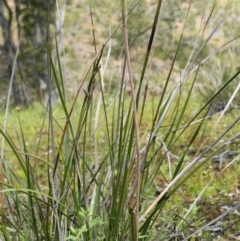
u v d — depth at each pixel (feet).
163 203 8.13
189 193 14.34
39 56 59.57
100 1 90.58
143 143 14.15
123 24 5.78
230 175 15.57
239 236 11.11
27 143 24.22
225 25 62.69
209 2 64.03
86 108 7.97
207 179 15.53
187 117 24.18
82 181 8.73
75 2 91.81
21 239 8.92
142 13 56.54
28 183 7.93
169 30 63.52
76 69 73.92
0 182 7.29
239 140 18.99
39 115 37.22
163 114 8.14
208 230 11.32
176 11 62.28
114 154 8.17
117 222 7.73
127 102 25.66
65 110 7.73
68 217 7.77
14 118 36.63
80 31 84.74
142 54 59.31
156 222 11.25
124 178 7.70
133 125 7.65
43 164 18.54
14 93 59.31
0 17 63.16
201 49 8.23
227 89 25.39
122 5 5.72
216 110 25.31
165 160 17.52
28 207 8.61
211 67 27.35
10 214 8.95
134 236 7.14
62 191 7.94
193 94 30.19
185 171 7.26
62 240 7.77
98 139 18.56
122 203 7.88
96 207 8.21
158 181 15.20
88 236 8.04
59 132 26.16
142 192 8.25
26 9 60.13
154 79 56.59
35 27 60.85
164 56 62.54
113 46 57.36
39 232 8.34
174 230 9.25
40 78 59.67
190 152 18.51
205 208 12.71
